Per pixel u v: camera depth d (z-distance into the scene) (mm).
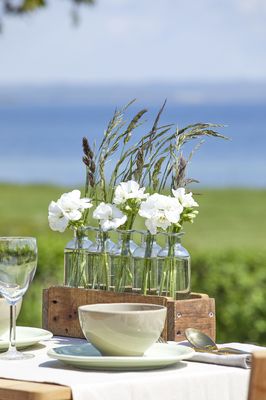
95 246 2932
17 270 2543
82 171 50875
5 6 8211
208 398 2320
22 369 2365
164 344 2559
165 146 2938
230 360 2412
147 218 2766
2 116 69875
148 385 2236
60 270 6781
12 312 2578
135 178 2900
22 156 53812
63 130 65688
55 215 2926
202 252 6930
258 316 6691
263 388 1916
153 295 2812
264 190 39094
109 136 2922
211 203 37312
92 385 2176
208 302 2822
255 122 67938
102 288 2916
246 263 6836
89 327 2420
